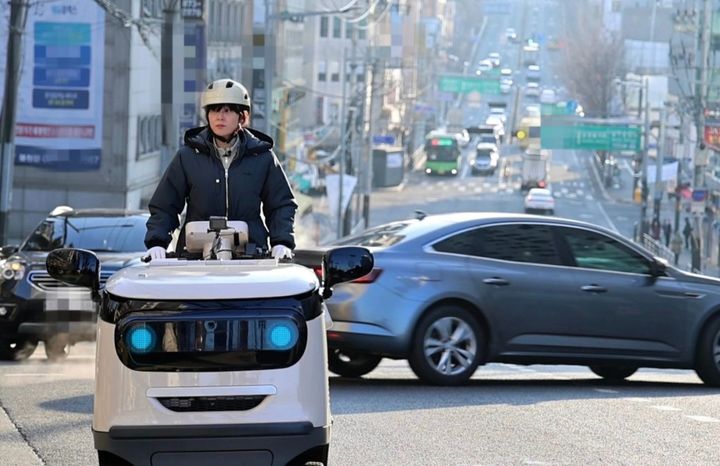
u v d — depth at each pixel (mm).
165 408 14711
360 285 31391
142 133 138000
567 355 33188
